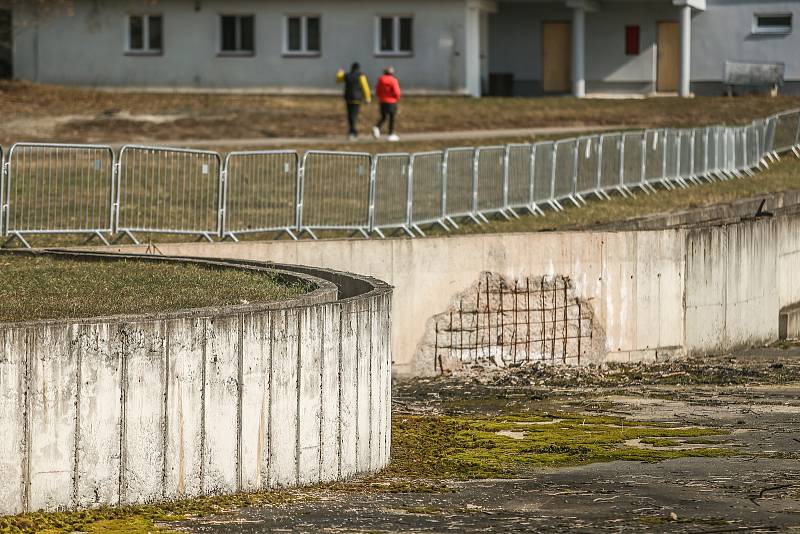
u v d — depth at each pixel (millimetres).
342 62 58156
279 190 26875
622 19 61812
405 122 48062
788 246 29375
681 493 13797
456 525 12172
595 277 24609
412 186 28000
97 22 58500
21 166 24141
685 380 22875
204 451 12703
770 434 17719
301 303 14195
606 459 15883
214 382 12734
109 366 12039
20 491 11594
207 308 13359
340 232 27328
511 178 30453
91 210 24750
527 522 12359
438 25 57406
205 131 44938
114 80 58906
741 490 13969
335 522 12125
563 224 29703
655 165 36594
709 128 39281
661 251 25422
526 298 23922
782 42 60094
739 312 27406
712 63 60938
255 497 12867
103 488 12078
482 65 60562
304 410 13555
